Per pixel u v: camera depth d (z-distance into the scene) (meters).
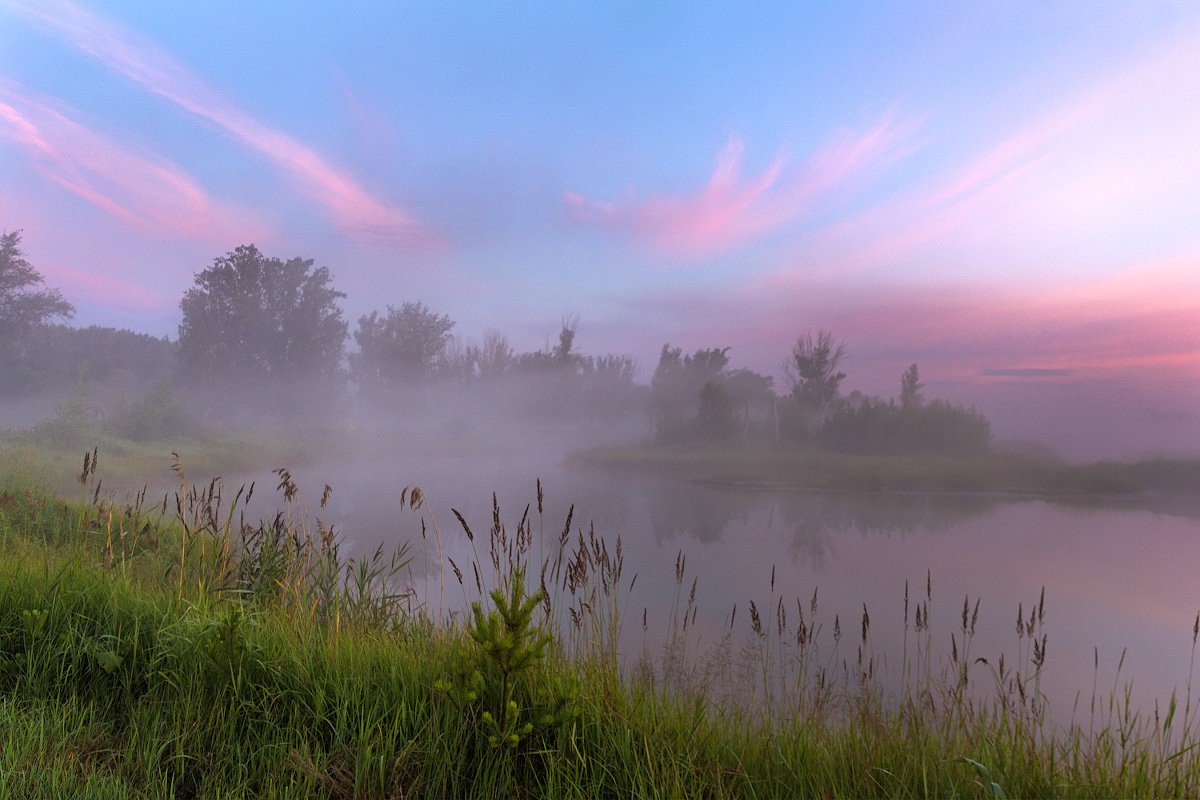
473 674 2.92
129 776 2.59
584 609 3.78
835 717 3.59
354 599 5.10
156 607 3.97
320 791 2.59
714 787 2.72
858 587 12.28
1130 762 2.99
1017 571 14.34
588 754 2.86
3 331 51.44
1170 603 11.57
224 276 62.41
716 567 13.84
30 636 3.63
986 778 2.60
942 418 48.84
